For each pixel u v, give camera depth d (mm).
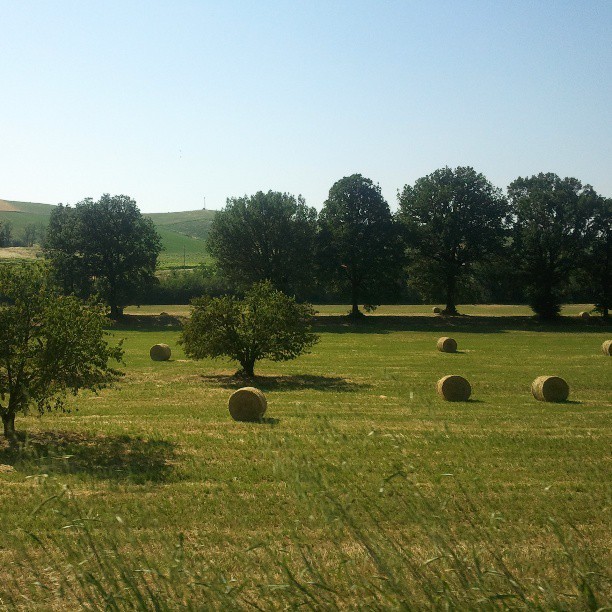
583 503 11156
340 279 82375
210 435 18266
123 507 10328
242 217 79062
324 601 4797
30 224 165750
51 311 16859
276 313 32719
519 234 80062
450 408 23906
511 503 11078
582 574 4504
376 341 58250
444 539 4977
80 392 27125
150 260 82250
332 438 5078
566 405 25219
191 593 4910
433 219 80438
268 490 12406
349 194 80500
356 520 5266
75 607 6508
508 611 4480
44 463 5312
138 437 17953
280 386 29875
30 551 8305
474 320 79438
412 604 4594
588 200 77812
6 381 17078
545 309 79688
